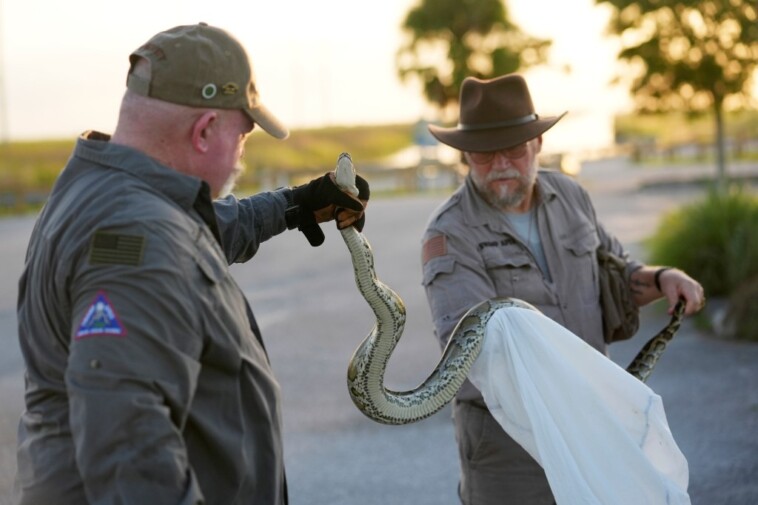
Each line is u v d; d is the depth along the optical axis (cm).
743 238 1249
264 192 390
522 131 448
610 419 379
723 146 2019
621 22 1972
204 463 289
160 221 281
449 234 455
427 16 5416
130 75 305
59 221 287
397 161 7206
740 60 1933
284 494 317
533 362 387
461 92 464
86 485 264
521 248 456
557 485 375
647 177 3966
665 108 2034
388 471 709
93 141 300
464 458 453
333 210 375
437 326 446
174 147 302
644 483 373
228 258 375
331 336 1191
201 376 288
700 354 990
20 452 298
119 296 270
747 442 722
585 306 464
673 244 1302
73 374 266
